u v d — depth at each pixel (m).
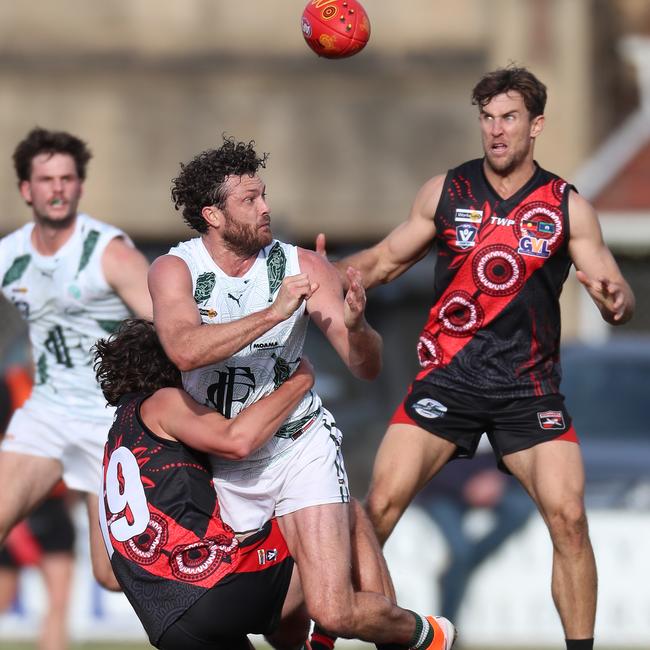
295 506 17.23
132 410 17.42
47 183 21.41
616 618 31.47
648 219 49.06
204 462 17.38
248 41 50.22
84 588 32.12
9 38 50.22
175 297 16.56
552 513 19.05
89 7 50.28
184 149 50.12
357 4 18.80
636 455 31.92
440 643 17.97
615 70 51.19
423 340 19.94
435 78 49.69
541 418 19.36
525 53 49.19
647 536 31.52
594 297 18.23
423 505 31.75
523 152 18.98
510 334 19.39
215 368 17.06
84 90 50.12
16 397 29.14
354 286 16.31
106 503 17.41
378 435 42.41
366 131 49.84
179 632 16.97
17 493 21.77
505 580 31.44
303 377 17.17
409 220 20.00
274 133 50.12
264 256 17.09
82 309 21.75
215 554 16.95
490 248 19.17
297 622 19.77
